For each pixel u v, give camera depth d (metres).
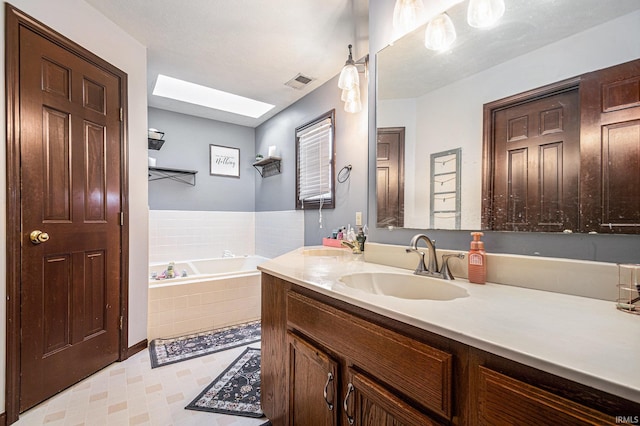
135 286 2.12
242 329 2.53
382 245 1.49
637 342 0.55
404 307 0.76
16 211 1.42
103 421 1.38
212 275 2.65
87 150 1.78
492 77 1.14
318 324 1.02
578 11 0.93
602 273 0.82
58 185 1.62
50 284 1.58
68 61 1.67
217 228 3.81
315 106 2.92
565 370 0.46
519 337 0.57
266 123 3.86
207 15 1.88
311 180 2.96
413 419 0.68
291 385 1.17
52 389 1.57
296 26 1.99
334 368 0.93
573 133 0.93
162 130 3.44
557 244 0.94
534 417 0.50
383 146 1.59
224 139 3.89
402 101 1.50
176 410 1.47
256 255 4.03
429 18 1.38
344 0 1.74
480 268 1.02
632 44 0.83
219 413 1.45
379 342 0.78
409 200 1.45
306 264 1.49
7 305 1.38
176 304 2.39
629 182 0.82
